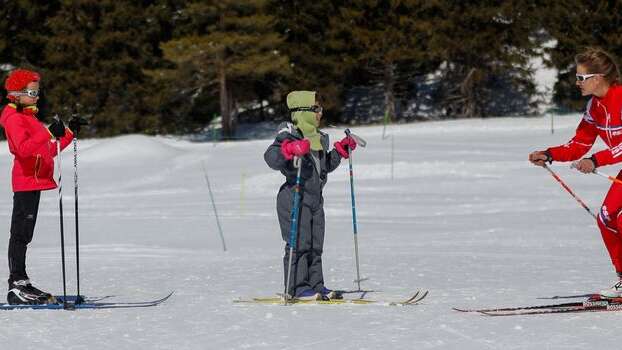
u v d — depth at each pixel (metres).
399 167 81.50
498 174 75.50
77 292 24.31
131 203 64.81
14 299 21.97
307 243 22.11
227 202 63.22
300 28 158.88
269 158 22.00
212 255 35.22
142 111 159.88
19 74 21.70
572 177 70.50
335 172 81.19
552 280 25.08
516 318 18.81
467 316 19.27
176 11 160.12
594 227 41.34
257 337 17.52
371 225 46.19
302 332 17.92
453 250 34.00
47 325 19.16
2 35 158.25
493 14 152.38
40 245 40.94
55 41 156.50
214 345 16.91
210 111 164.88
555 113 161.00
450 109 165.25
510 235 38.88
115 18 156.12
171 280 26.97
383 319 19.12
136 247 38.81
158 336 17.84
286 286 22.17
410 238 39.34
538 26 156.00
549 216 47.31
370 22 159.62
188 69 144.00
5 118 21.59
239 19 141.88
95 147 109.44
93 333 18.25
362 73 168.12
